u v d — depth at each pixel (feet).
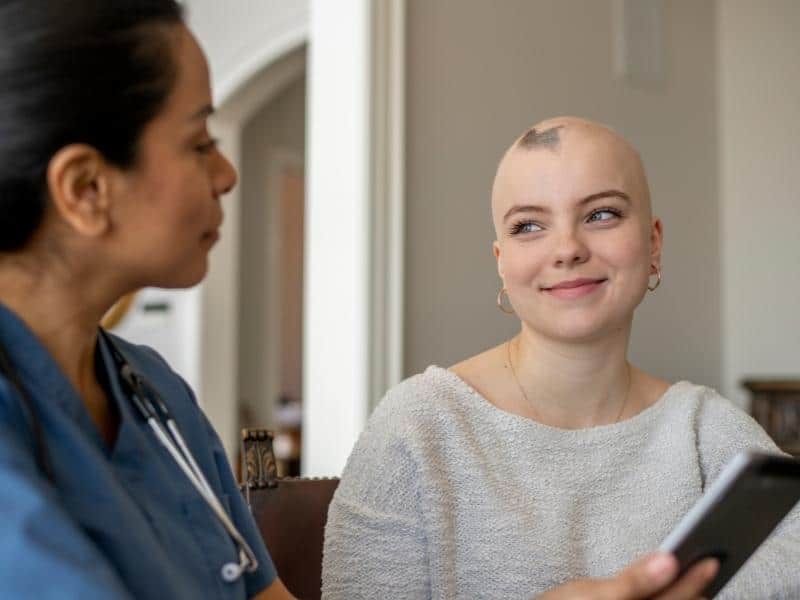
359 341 12.01
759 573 5.13
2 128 2.92
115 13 3.05
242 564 3.57
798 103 17.08
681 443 5.44
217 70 23.24
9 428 2.77
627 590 3.47
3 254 3.11
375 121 12.19
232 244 24.47
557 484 5.27
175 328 24.14
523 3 14.08
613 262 5.12
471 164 13.29
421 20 12.80
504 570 5.09
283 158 29.73
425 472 5.19
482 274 13.35
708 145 17.22
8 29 2.92
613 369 5.43
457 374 5.64
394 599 5.10
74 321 3.27
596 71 15.15
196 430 4.08
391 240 12.23
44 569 2.39
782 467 3.30
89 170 3.04
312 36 12.85
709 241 17.12
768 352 17.01
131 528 3.03
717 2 17.48
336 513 5.29
